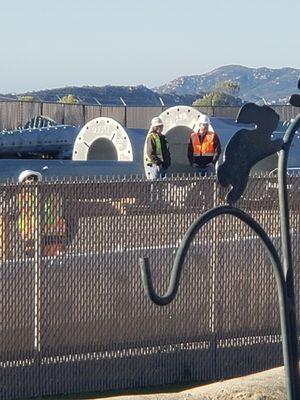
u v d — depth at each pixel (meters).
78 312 16.50
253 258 17.72
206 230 17.34
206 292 17.42
